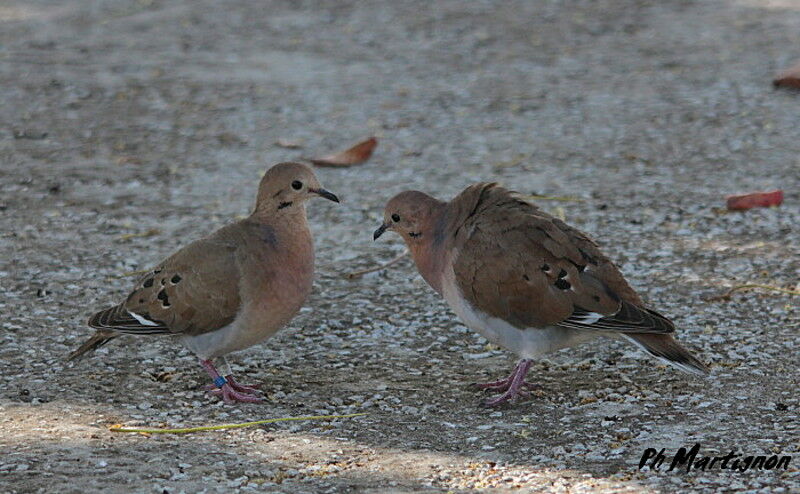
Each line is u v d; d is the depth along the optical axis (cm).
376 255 1383
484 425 949
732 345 1105
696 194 1562
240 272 995
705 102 1969
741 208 1493
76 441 902
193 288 997
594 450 891
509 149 1772
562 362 1091
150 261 1355
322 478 840
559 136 1828
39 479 827
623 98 2005
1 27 2519
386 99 2027
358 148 1722
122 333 1017
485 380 1051
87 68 2208
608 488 816
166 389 1029
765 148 1744
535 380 1049
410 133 1858
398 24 2508
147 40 2405
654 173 1655
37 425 933
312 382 1046
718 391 1003
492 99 2016
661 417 953
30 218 1500
